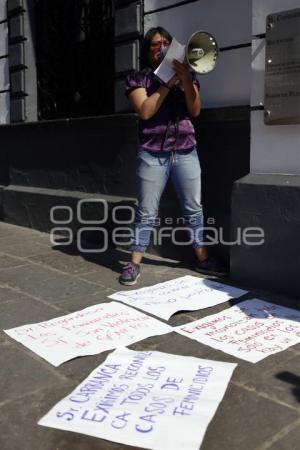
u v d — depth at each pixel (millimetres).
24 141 6293
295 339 2979
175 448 1985
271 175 3795
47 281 4121
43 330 3117
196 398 2312
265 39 3717
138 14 4844
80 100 5871
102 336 3029
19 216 6348
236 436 2096
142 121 3941
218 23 4281
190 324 3201
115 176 5188
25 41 6258
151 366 2611
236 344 2918
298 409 2281
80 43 5801
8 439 2088
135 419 2158
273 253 3742
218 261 4250
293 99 3602
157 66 3832
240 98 4203
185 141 3953
